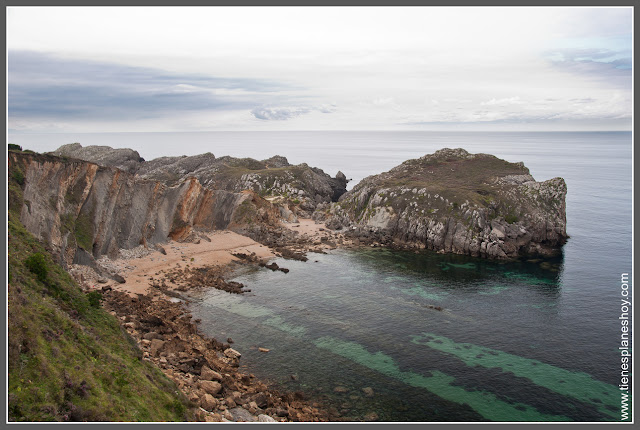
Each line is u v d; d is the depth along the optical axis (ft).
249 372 204.64
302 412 175.22
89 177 343.87
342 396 188.55
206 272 350.02
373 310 281.95
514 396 191.31
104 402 130.31
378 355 223.71
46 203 299.17
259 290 316.19
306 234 498.28
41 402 116.78
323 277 350.64
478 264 394.52
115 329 187.32
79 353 144.77
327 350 227.40
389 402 184.85
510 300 301.63
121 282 309.83
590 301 298.97
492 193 499.10
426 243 457.27
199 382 181.47
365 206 541.75
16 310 138.72
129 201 380.58
